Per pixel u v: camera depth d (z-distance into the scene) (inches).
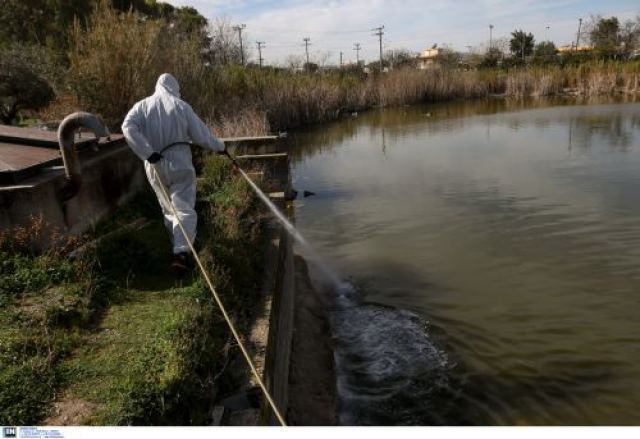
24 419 121.6
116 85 482.0
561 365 226.5
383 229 418.3
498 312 274.1
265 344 163.6
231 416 134.6
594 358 230.7
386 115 1341.0
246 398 140.6
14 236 188.5
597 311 270.5
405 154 754.2
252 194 307.1
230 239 218.2
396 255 362.0
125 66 482.6
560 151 696.4
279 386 176.1
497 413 198.4
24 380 132.3
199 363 143.9
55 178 207.0
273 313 187.0
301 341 239.9
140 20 549.0
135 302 176.4
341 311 282.8
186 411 130.6
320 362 227.9
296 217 457.1
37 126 345.1
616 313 267.6
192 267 195.5
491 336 251.1
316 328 257.9
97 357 144.9
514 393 209.6
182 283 189.2
